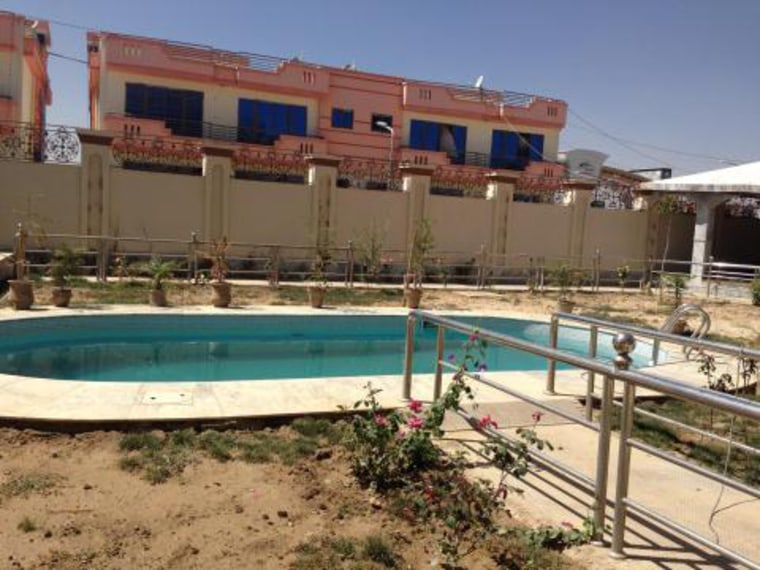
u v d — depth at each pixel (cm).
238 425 528
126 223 1619
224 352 1011
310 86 2375
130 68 2130
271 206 1753
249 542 338
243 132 2322
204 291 1317
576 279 1845
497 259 2014
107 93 2141
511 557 336
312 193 1784
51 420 495
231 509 376
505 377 753
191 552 326
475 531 360
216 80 2241
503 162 2711
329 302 1323
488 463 465
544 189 2136
